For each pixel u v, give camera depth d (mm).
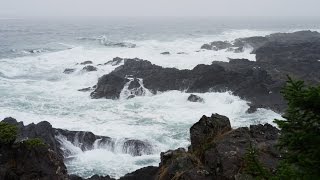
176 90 47781
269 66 57062
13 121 31141
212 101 43750
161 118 38562
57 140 30266
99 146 30891
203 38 113625
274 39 93438
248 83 45719
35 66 65250
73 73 59250
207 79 47625
